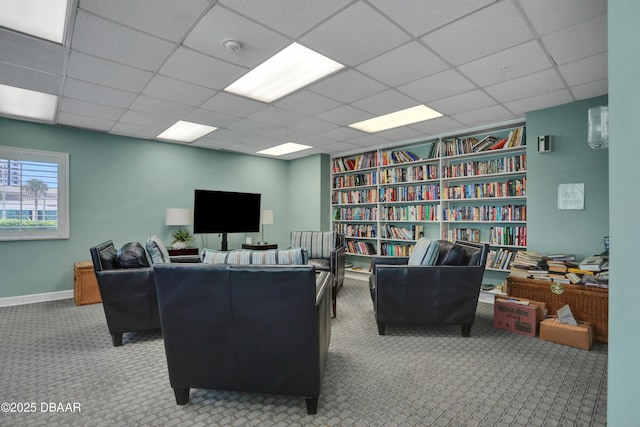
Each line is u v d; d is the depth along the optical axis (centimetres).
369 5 185
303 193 646
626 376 112
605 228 317
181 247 490
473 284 276
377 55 242
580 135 332
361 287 497
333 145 543
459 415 171
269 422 164
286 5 184
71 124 414
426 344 268
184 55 240
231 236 596
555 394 192
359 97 326
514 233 397
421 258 301
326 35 215
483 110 364
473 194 433
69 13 189
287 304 162
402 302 281
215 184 572
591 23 201
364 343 270
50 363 231
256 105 347
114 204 464
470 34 214
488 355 246
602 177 320
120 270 262
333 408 176
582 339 257
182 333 171
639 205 108
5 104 342
